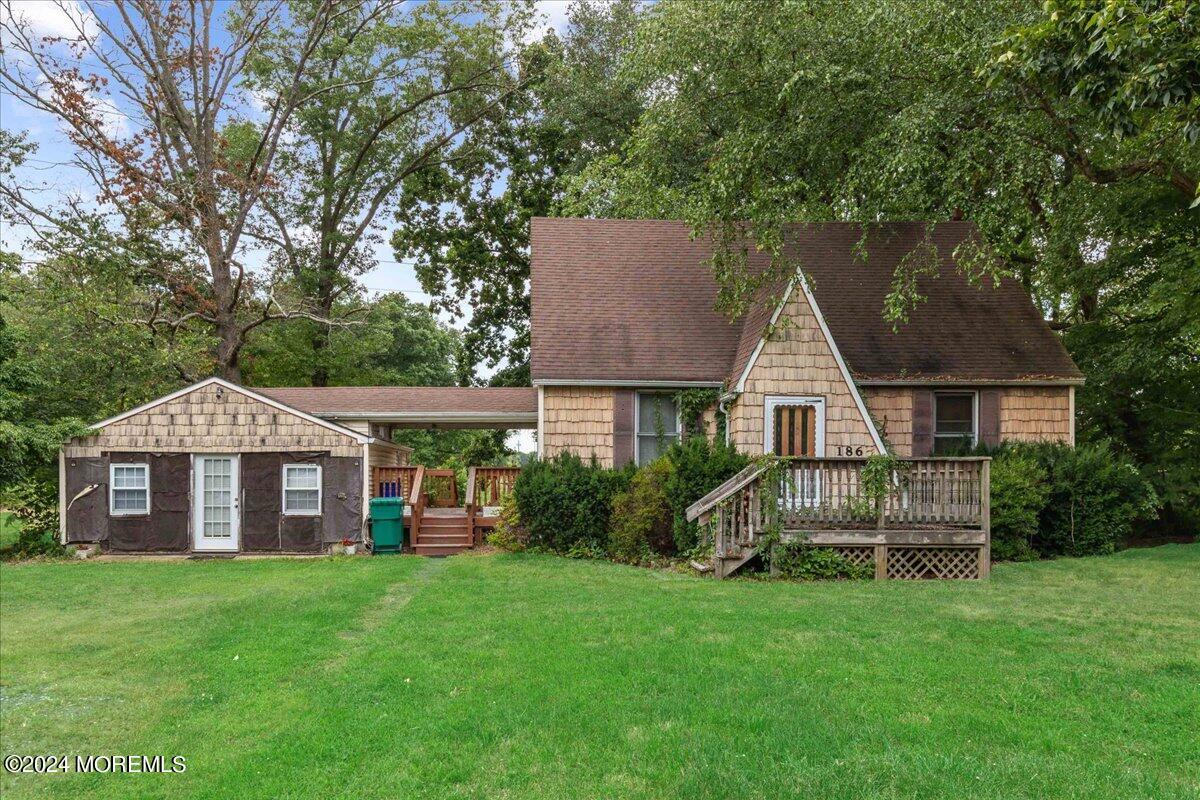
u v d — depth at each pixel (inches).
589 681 263.7
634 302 719.7
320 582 503.5
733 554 493.7
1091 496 590.6
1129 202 665.6
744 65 624.1
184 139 1127.6
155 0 1019.9
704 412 666.2
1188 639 318.3
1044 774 189.2
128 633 368.8
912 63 551.8
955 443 667.4
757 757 200.4
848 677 265.1
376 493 729.0
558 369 657.6
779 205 614.5
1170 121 453.7
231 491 696.4
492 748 212.5
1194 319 631.8
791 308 603.2
